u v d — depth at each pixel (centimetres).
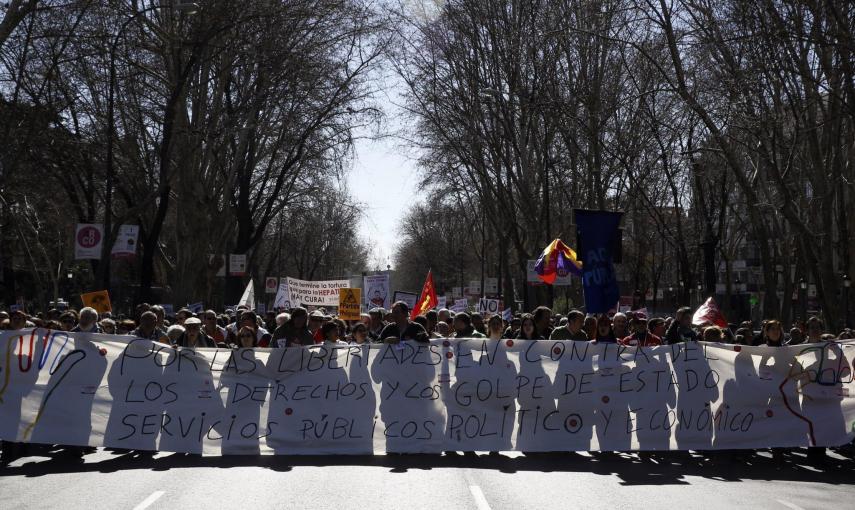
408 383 1219
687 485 1010
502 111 3562
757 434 1230
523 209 3841
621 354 1238
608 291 1403
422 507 853
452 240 8931
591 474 1074
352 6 2930
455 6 3600
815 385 1241
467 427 1219
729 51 2114
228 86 3200
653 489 978
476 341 1231
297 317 1337
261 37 2794
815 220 2617
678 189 4141
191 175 3128
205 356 1195
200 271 3312
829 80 2019
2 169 2633
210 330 1553
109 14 2519
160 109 2989
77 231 2188
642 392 1233
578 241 1409
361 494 915
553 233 4462
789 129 2431
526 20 3338
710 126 2127
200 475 1028
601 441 1225
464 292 7950
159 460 1149
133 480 991
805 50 2033
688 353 1238
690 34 2122
